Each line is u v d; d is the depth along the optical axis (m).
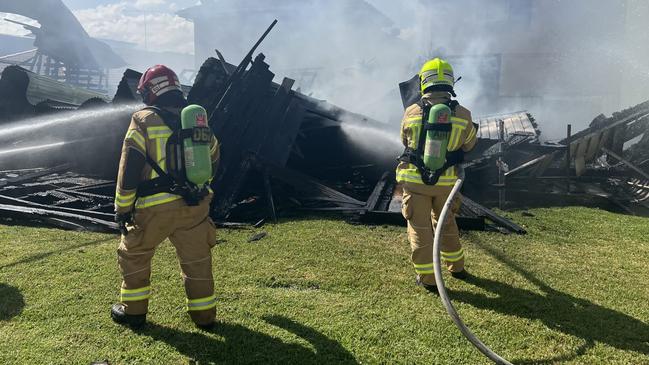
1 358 2.52
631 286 3.65
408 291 3.51
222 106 6.53
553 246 4.71
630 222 5.77
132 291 2.82
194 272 2.80
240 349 2.66
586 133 8.08
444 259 3.78
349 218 5.83
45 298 3.31
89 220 5.23
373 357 2.59
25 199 6.58
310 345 2.71
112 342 2.71
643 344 2.76
